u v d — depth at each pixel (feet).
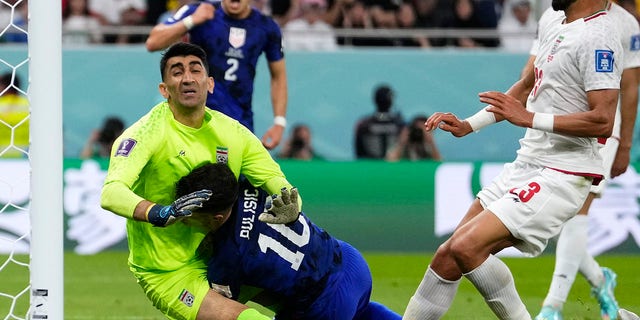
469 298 93.56
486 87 139.64
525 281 108.78
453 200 129.39
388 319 61.11
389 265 119.55
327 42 145.59
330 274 57.06
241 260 54.95
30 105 52.80
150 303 92.99
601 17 59.41
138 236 55.11
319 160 131.13
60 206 53.31
